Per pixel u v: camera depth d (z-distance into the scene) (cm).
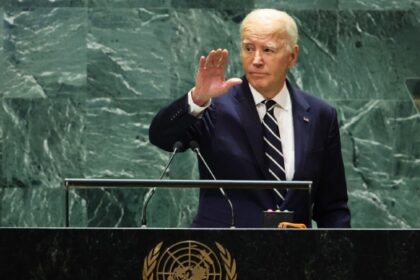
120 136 2470
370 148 2506
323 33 2498
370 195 2503
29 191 2458
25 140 2455
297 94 1558
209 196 1482
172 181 1193
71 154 2462
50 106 2456
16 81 2448
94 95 2464
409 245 1049
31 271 1030
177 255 1042
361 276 1048
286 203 1455
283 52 1498
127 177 2469
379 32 2503
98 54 2461
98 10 2458
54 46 2452
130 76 2466
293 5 2494
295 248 1048
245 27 1507
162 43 2472
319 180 1550
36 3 2445
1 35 2439
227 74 2477
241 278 1044
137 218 2480
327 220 1554
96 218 2478
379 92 2508
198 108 1404
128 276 1036
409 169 2508
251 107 1515
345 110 2505
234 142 1492
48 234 1034
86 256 1034
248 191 1465
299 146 1512
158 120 1433
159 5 2470
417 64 2508
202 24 2475
